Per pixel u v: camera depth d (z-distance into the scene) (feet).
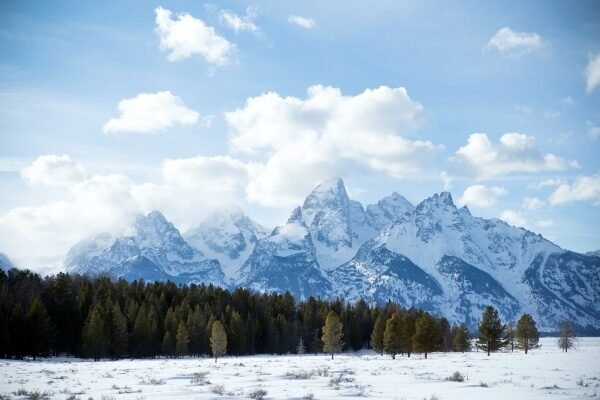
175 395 104.78
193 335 379.76
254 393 103.65
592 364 213.66
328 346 332.19
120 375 162.61
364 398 99.55
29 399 99.86
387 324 333.83
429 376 151.33
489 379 140.87
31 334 327.88
